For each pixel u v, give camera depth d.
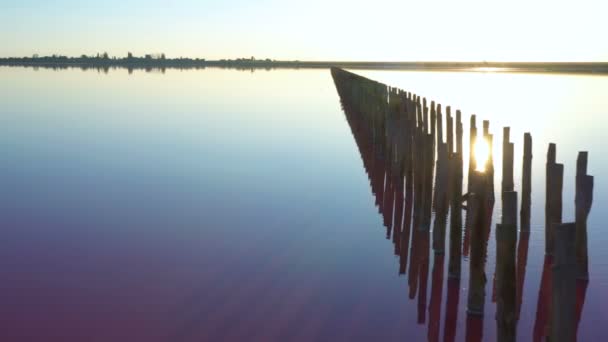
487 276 8.27
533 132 23.36
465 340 6.57
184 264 8.79
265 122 27.14
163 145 19.95
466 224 9.96
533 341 6.50
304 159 17.48
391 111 13.96
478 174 6.77
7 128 24.06
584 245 7.70
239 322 6.93
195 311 7.21
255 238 10.02
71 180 14.34
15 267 8.62
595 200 12.23
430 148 9.82
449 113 13.80
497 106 34.56
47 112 30.53
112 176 14.82
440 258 9.04
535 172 15.25
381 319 7.04
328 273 8.49
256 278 8.26
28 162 16.72
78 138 21.45
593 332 6.67
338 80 47.12
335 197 12.84
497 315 5.75
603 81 71.25
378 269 8.65
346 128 24.98
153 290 7.83
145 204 12.12
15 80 64.06
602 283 7.77
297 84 64.50
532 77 86.56
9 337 6.54
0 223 10.80
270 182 14.29
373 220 11.17
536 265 8.55
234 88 55.25
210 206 12.02
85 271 8.49
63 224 10.73
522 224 9.78
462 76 92.25
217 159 17.34
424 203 9.92
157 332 6.66
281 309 7.30
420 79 76.62
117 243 9.67
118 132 23.20
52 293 7.72
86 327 6.79
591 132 23.38
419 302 7.52
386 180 14.48
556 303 4.65
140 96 43.16
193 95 45.06
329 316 7.13
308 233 10.31
